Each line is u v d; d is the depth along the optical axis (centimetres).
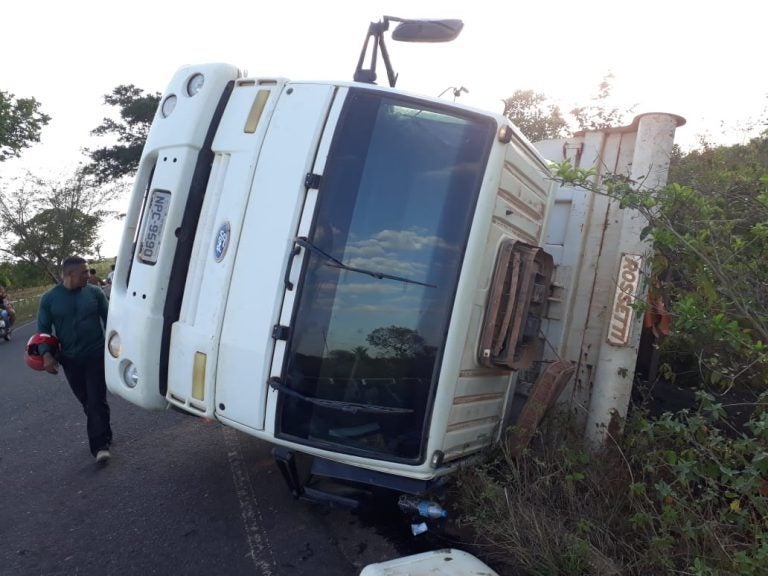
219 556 373
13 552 381
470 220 336
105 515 428
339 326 336
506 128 345
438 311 334
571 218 505
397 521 410
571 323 494
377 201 341
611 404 427
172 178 386
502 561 346
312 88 354
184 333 372
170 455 539
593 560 312
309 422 337
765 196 317
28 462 535
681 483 309
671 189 333
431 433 328
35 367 492
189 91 402
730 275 326
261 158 355
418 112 349
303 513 426
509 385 432
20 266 3622
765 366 312
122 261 430
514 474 370
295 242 335
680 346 460
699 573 264
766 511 271
